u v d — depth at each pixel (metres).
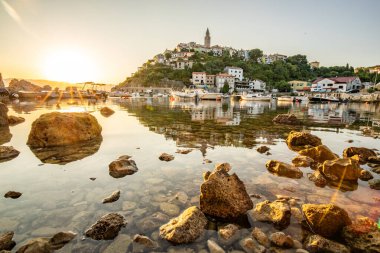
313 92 100.69
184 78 156.38
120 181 6.42
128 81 197.88
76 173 7.00
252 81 139.12
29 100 56.81
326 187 6.20
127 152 9.48
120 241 3.89
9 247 3.71
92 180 6.47
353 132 15.60
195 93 73.12
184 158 8.70
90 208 4.95
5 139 11.59
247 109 38.25
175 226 4.08
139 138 12.32
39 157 8.61
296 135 11.19
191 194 5.67
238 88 138.00
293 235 4.17
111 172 7.06
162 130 14.97
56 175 6.82
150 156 8.91
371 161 8.73
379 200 5.47
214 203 4.84
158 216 4.66
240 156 9.08
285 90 124.31
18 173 6.96
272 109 39.62
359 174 6.82
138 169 7.43
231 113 29.44
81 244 3.81
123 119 20.91
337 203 5.30
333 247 3.80
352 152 9.27
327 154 8.57
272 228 4.37
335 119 24.14
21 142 10.97
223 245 3.88
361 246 3.82
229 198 4.82
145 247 3.76
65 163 7.95
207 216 4.80
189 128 15.97
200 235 4.13
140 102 56.50
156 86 153.62
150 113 27.50
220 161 8.39
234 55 196.88
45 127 10.52
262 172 7.28
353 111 36.88
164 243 3.88
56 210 4.85
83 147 10.23
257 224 4.50
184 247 3.80
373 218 4.66
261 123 19.31
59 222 4.43
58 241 3.83
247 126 17.38
